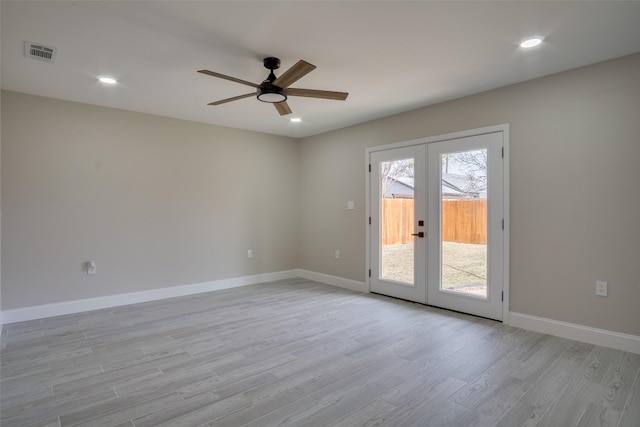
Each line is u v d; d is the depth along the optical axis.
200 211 5.08
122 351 3.00
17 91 3.73
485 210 3.77
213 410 2.14
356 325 3.63
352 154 5.22
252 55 2.86
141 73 3.23
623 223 2.92
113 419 2.05
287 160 6.05
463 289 4.00
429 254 4.29
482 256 3.81
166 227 4.77
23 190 3.79
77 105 4.10
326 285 5.51
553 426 1.96
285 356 2.90
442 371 2.61
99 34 2.51
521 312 3.52
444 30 2.47
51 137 3.95
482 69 3.15
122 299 4.41
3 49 2.74
